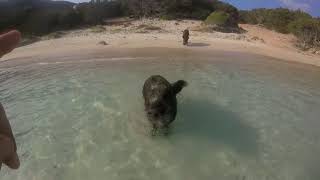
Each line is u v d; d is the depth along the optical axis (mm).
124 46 30562
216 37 36906
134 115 12188
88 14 46406
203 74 18547
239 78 18188
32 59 25766
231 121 11961
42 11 44406
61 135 11102
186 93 14375
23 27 41406
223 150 10188
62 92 15125
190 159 9750
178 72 18859
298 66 24750
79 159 9828
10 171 9242
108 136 10938
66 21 43906
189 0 52531
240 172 9242
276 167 9523
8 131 1204
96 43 32656
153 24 45500
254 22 53781
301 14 50594
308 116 13234
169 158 9797
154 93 10219
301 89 17250
